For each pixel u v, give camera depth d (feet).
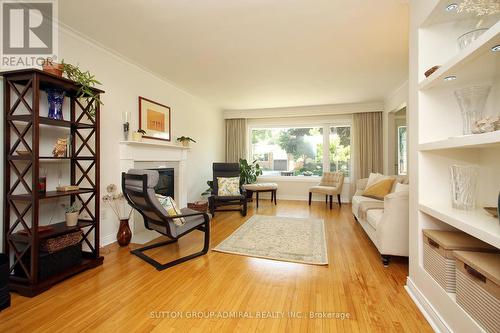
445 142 4.38
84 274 6.85
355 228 11.53
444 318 4.47
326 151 19.57
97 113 7.47
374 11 6.93
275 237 10.11
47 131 7.34
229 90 14.80
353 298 5.69
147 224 8.64
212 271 7.07
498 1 4.30
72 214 6.94
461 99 4.61
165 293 5.90
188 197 15.49
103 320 4.90
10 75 6.01
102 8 6.79
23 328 4.65
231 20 7.39
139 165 11.03
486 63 4.00
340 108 18.38
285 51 9.52
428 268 5.17
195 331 4.59
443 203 5.32
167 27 7.79
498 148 4.70
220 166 16.20
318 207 16.79
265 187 17.15
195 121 16.31
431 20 5.09
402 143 18.30
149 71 11.62
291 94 15.70
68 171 7.98
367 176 17.85
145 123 11.38
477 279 3.68
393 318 4.96
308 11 6.94
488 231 3.30
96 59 8.88
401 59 10.23
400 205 7.21
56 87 6.90
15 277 6.01
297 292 5.96
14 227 6.10
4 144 6.07
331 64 10.78
